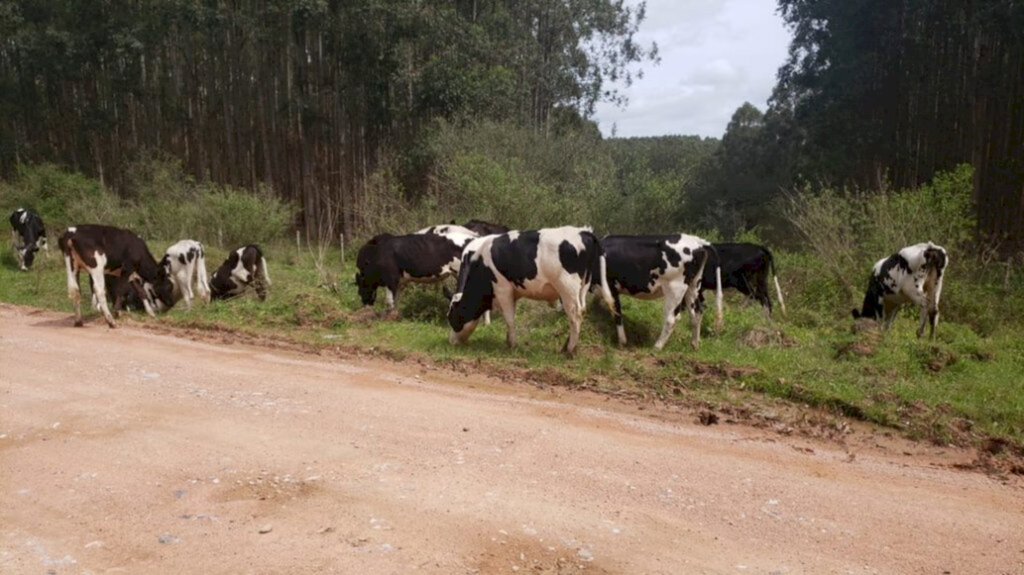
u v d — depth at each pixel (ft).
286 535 14.19
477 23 109.09
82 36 106.11
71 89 115.55
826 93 108.17
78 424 20.93
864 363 27.86
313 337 34.30
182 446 19.12
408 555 13.43
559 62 124.26
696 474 17.67
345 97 108.99
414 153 96.48
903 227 43.57
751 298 39.45
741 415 23.03
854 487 17.19
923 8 95.45
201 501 15.76
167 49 115.85
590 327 33.37
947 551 14.02
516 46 114.32
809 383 25.13
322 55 110.01
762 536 14.52
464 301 31.22
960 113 95.45
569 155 78.43
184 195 88.02
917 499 16.53
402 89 106.93
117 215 81.82
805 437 21.17
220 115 116.98
